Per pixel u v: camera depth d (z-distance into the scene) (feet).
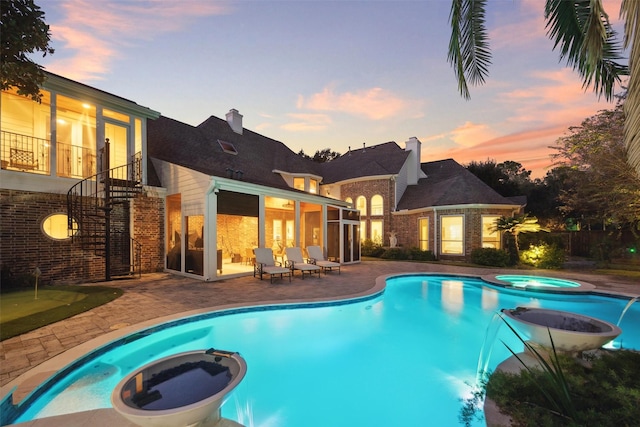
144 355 16.60
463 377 15.52
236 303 23.07
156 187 37.60
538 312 15.90
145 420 7.11
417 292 33.78
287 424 11.81
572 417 8.55
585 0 13.00
